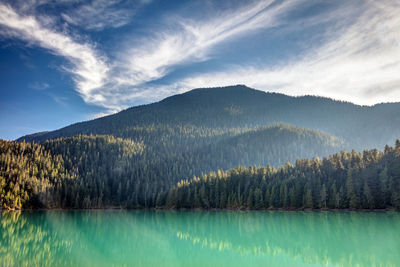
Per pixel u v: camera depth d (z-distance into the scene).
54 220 81.25
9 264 33.00
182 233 58.09
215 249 42.31
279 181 114.81
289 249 41.25
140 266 32.50
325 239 47.75
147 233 58.22
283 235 52.97
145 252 40.31
